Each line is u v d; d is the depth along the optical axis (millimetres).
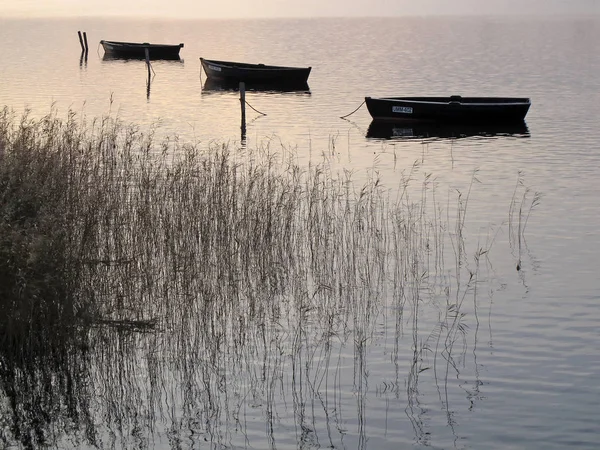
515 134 35375
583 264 17766
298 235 18656
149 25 116688
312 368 12961
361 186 24953
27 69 60625
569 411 11508
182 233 17156
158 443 10883
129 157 19469
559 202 23141
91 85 51969
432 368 12891
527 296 15898
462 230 20281
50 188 14828
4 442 10898
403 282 16609
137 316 14031
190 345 13367
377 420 11391
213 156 27859
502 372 12719
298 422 11367
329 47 81062
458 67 62906
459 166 28562
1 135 15672
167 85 53188
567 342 13758
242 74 52594
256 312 15102
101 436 11078
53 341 12844
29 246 12445
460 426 11180
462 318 14867
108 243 15758
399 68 62500
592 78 55375
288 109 43156
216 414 11594
